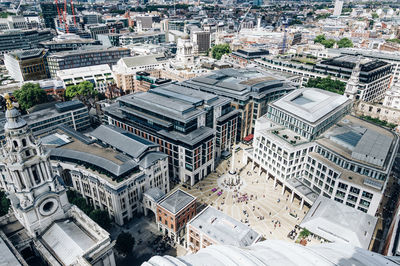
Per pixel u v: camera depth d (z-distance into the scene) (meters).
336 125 154.38
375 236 111.25
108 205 118.56
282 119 152.62
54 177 81.19
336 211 104.94
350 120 161.75
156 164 127.19
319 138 140.75
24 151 72.75
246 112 181.62
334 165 125.19
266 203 133.62
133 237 108.62
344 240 94.62
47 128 177.25
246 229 96.31
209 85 195.12
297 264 40.03
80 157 126.69
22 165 72.06
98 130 143.12
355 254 46.62
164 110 146.12
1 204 112.75
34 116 177.50
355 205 114.81
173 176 152.25
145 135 156.25
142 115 151.25
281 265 38.94
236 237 92.38
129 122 161.50
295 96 166.88
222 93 182.75
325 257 43.06
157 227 118.69
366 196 110.62
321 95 169.38
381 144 127.44
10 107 69.19
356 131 145.00
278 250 44.50
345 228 97.50
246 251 43.47
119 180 114.69
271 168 143.88
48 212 82.19
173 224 108.19
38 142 74.69
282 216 125.81
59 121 183.50
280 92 197.25
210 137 146.88
